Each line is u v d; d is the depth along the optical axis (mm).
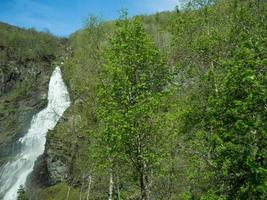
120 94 27828
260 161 21422
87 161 46781
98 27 41188
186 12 36719
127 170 28281
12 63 116875
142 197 27109
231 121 22688
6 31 128375
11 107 105625
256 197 21312
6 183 85438
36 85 109875
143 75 27875
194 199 26250
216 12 35719
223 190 22578
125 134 25906
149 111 26672
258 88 21625
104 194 47656
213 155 24766
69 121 56125
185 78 34562
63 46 126875
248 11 33000
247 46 23891
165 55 31453
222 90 23484
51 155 73438
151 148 27469
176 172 30344
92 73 41750
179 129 27891
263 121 21578
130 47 28516
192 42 34688
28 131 98062
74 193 61250
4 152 95250
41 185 77875
